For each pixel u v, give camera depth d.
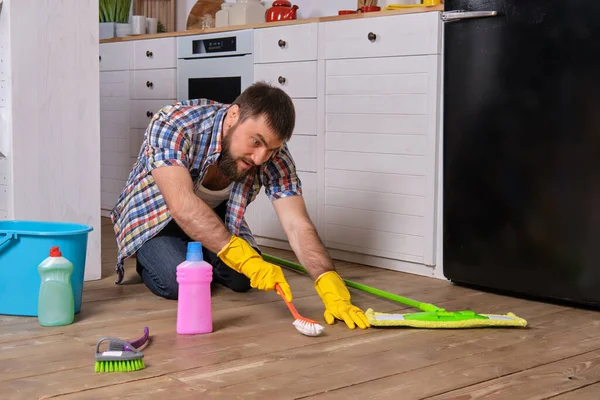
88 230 2.22
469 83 2.65
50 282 2.07
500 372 1.74
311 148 3.33
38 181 2.66
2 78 2.65
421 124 2.88
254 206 3.63
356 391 1.59
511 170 2.56
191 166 2.29
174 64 4.04
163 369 1.71
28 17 2.60
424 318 2.10
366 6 3.27
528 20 2.48
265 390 1.58
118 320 2.16
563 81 2.41
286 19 3.73
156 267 2.43
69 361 1.76
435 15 2.79
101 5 4.75
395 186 3.01
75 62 2.71
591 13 2.33
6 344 1.90
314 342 1.95
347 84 3.14
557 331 2.12
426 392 1.59
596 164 2.35
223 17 4.18
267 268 2.03
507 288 2.60
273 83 3.47
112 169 4.59
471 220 2.69
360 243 3.17
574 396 1.59
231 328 2.08
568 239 2.43
